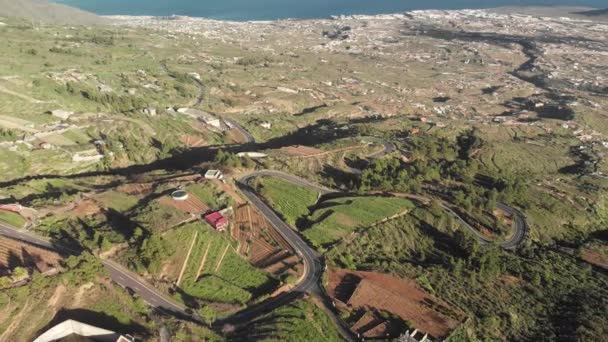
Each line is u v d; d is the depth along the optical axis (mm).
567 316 165000
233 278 160000
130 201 199125
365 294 155375
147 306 144000
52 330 129000
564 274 190375
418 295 160625
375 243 192125
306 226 194625
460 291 169000
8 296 137375
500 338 152125
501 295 171750
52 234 174250
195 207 194875
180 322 136875
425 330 144500
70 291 143500
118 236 174000
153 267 157375
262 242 181625
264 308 147000
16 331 129750
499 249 197875
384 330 141375
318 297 153000
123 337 127188
